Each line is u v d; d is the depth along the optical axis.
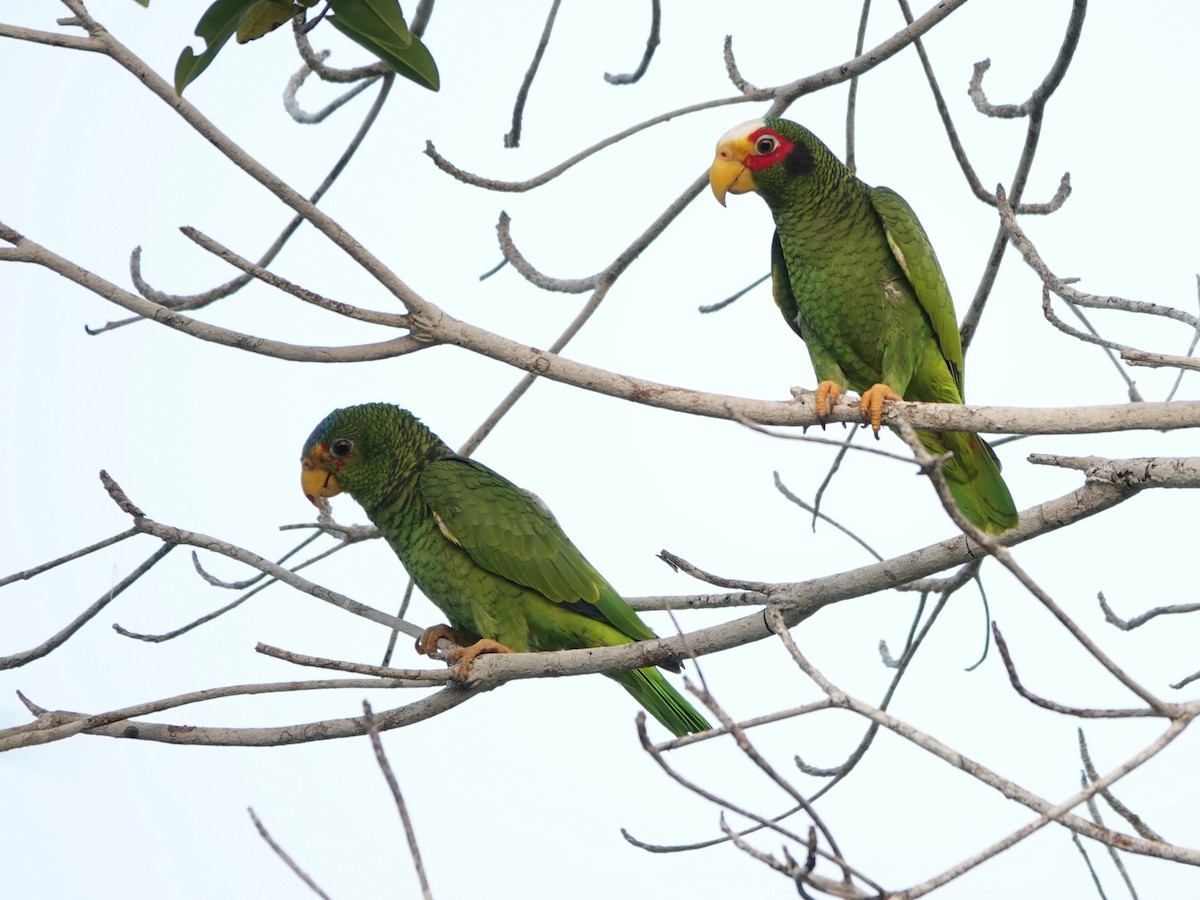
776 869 5.25
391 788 5.57
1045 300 7.83
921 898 5.14
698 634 8.49
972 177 10.29
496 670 8.91
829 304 11.49
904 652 10.59
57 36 7.74
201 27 8.12
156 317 8.11
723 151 11.30
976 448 11.17
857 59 10.20
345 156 10.64
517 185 9.93
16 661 8.98
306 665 7.37
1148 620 9.66
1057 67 9.53
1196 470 7.34
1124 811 7.10
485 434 10.98
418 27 10.80
